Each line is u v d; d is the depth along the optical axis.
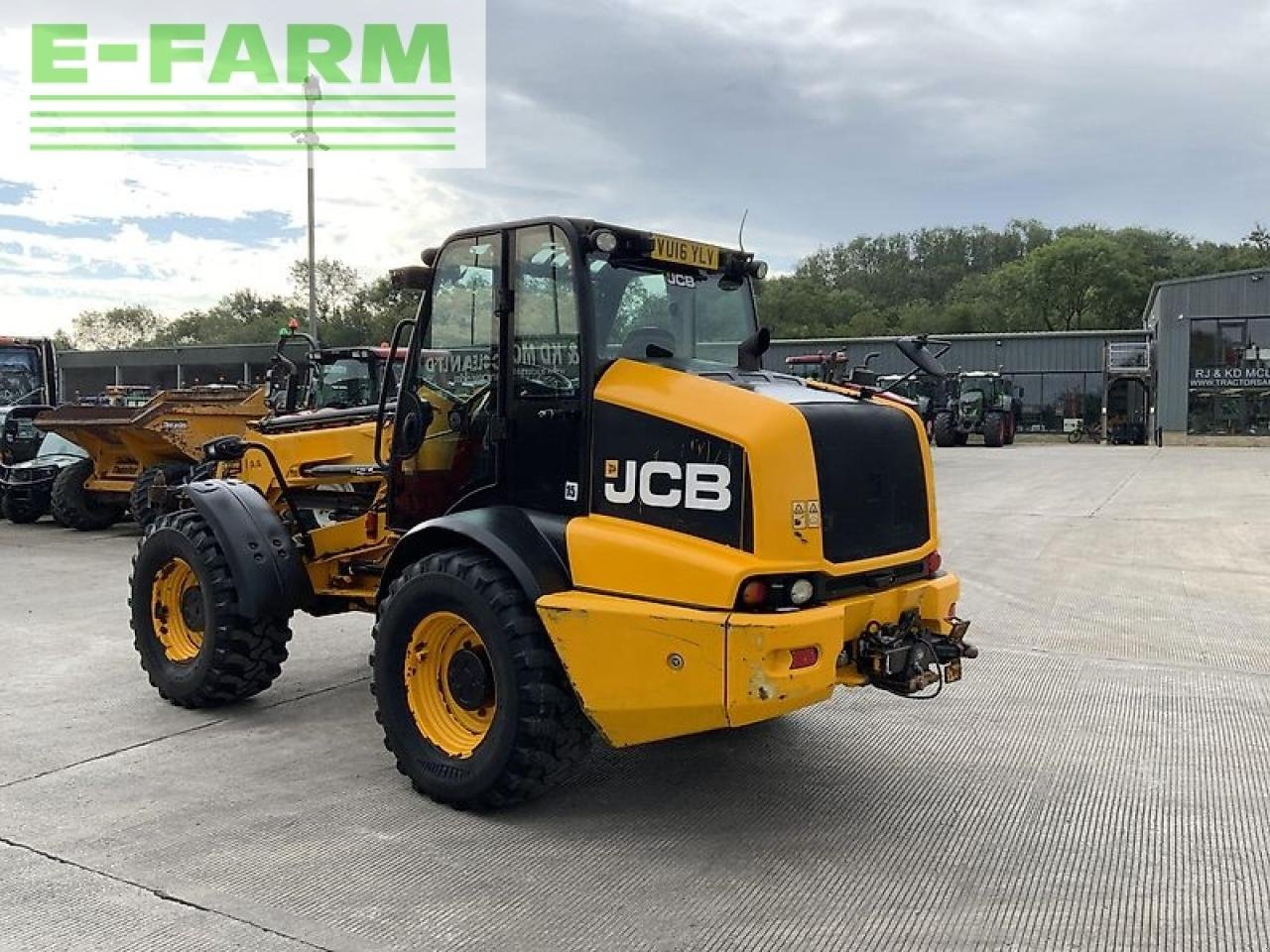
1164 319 38.38
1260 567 10.21
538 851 3.95
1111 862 3.86
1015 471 23.14
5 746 5.12
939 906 3.51
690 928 3.36
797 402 4.06
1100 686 6.21
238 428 12.77
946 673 4.43
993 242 99.19
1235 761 4.95
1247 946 3.25
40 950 3.21
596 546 4.04
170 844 4.00
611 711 3.95
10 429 15.48
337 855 3.91
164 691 5.74
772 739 5.27
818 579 3.88
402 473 4.99
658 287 4.66
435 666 4.55
